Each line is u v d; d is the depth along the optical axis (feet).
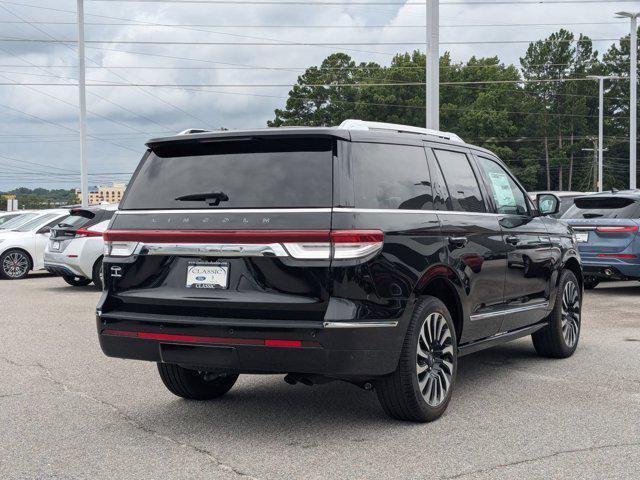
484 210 20.80
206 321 15.98
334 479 13.94
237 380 22.82
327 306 15.37
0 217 73.56
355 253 15.56
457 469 14.42
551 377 22.66
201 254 16.24
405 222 17.04
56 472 14.53
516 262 21.86
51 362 25.61
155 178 17.56
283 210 15.80
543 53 298.76
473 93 280.10
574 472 14.20
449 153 20.16
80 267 49.44
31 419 18.40
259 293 15.75
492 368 24.13
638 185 310.45
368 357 15.78
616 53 306.96
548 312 24.48
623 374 22.99
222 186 16.57
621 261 42.24
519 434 16.71
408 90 258.57
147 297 16.78
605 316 35.63
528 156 298.97
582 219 43.88
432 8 64.23
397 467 14.57
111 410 19.24
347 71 267.80
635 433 16.74
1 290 51.52
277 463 14.89
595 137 302.86
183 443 16.34
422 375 17.54
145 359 17.07
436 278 17.97
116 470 14.61
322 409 19.16
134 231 17.12
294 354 15.46
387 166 17.30
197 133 17.21
